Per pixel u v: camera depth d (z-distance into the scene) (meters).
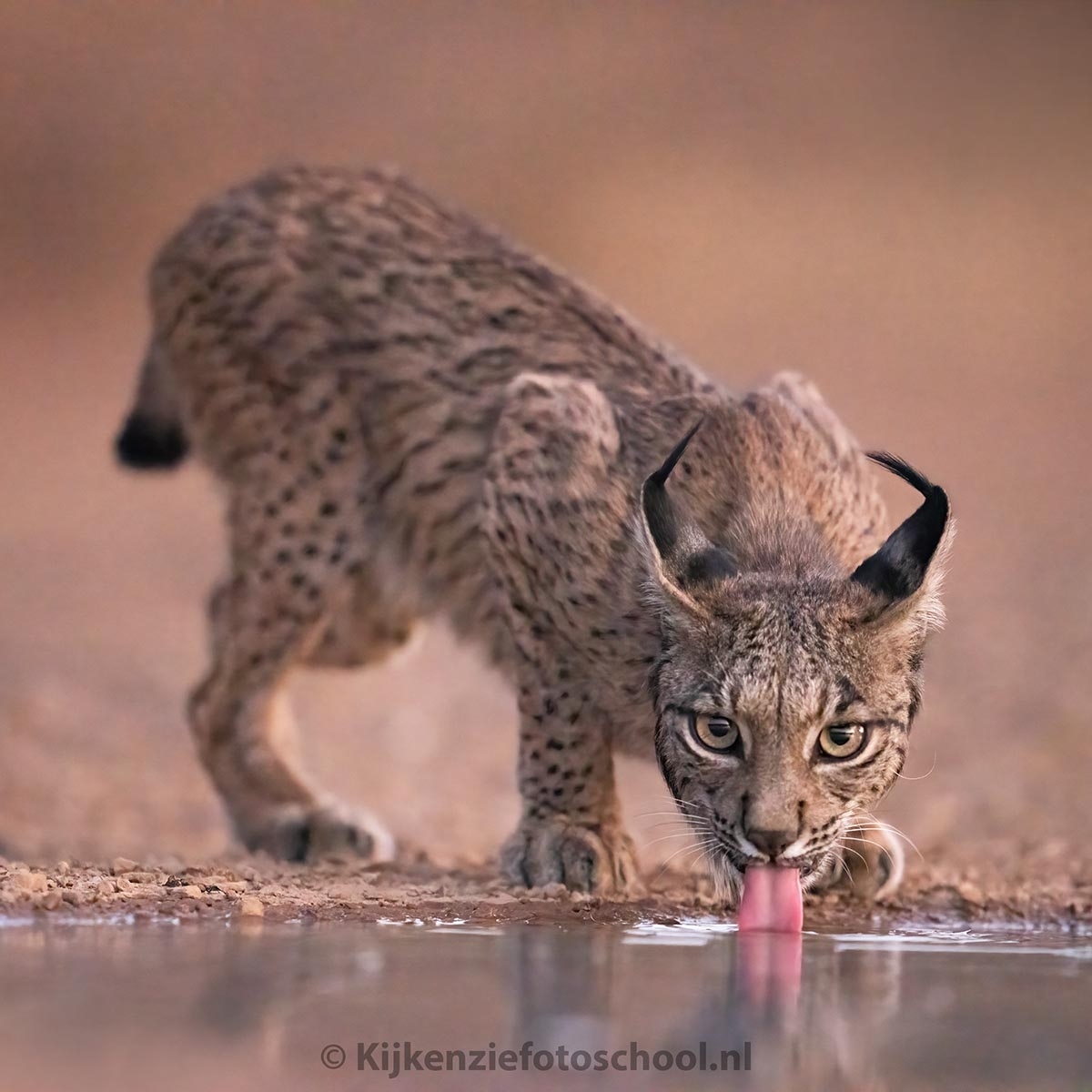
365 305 11.09
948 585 19.66
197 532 23.95
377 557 11.28
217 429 11.69
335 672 11.88
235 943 7.62
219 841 11.95
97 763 14.43
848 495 9.77
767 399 9.95
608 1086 5.66
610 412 9.85
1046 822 12.21
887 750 8.45
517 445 9.92
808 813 8.23
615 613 9.39
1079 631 17.75
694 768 8.45
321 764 14.72
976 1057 6.00
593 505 9.56
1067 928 8.89
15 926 7.91
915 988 7.05
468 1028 6.20
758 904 8.30
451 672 17.86
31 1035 5.97
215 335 11.54
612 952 7.73
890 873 9.54
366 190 11.56
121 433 12.50
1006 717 15.08
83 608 20.03
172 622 19.69
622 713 9.61
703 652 8.39
